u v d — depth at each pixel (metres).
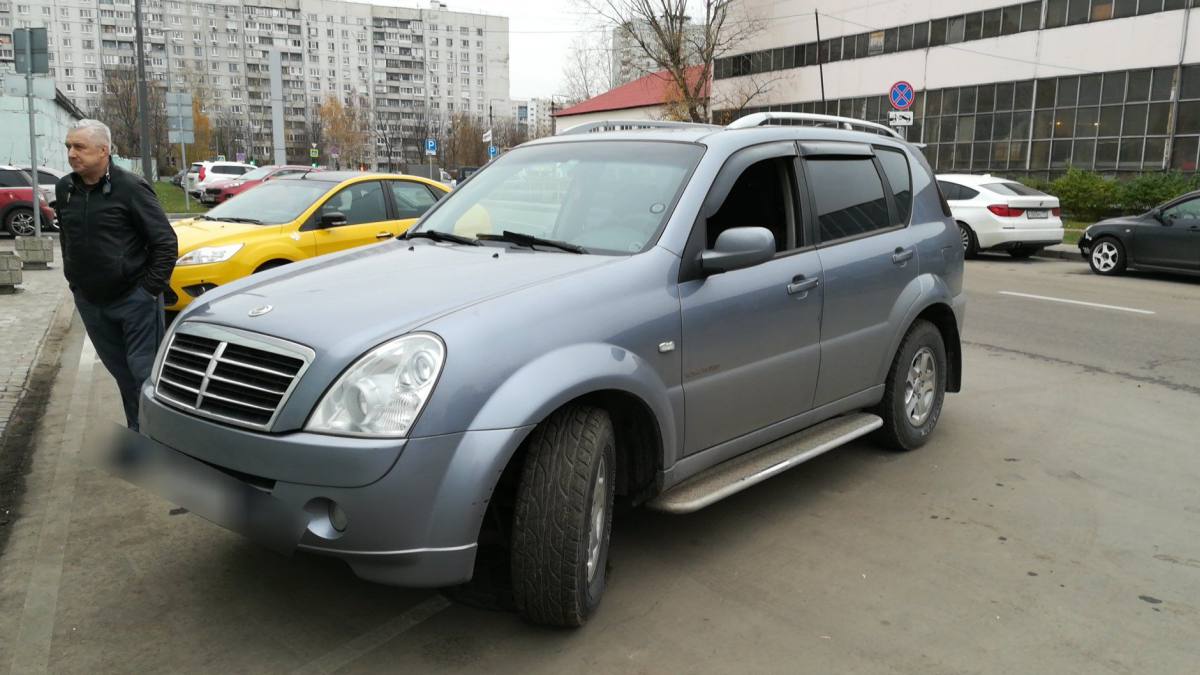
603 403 3.12
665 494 3.33
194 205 30.88
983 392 6.39
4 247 15.95
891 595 3.28
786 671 2.77
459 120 105.25
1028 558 3.63
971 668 2.80
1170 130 27.09
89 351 7.57
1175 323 9.19
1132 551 3.71
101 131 4.22
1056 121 30.52
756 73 43.56
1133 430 5.48
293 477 2.55
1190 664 2.85
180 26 118.31
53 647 2.86
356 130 98.81
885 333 4.50
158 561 3.49
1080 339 8.34
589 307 2.96
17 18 112.50
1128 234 13.01
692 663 2.80
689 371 3.30
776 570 3.47
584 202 3.68
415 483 2.52
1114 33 28.38
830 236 4.18
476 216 3.94
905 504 4.20
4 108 32.62
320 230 8.09
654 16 37.66
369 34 129.12
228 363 2.79
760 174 3.86
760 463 3.70
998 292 11.45
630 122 4.50
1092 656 2.89
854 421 4.41
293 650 2.86
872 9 37.16
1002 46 32.03
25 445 4.97
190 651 2.85
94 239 4.31
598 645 2.90
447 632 2.97
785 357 3.81
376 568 2.58
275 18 123.56
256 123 124.62
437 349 2.60
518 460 2.90
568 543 2.76
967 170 34.03
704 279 3.39
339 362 2.59
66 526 3.83
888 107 37.00
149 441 2.98
